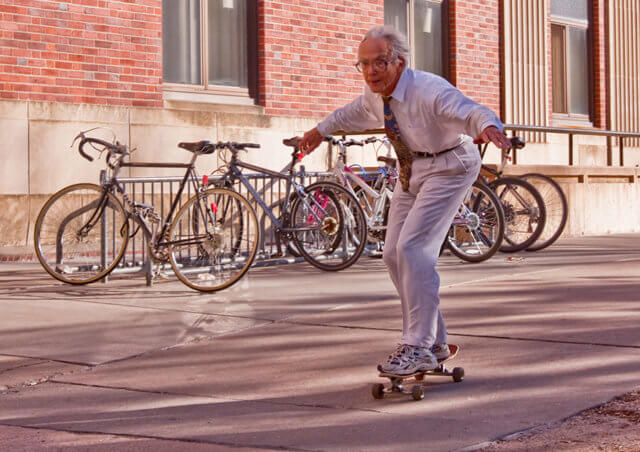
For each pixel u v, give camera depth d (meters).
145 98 11.57
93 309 7.27
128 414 4.52
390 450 3.88
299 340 6.06
